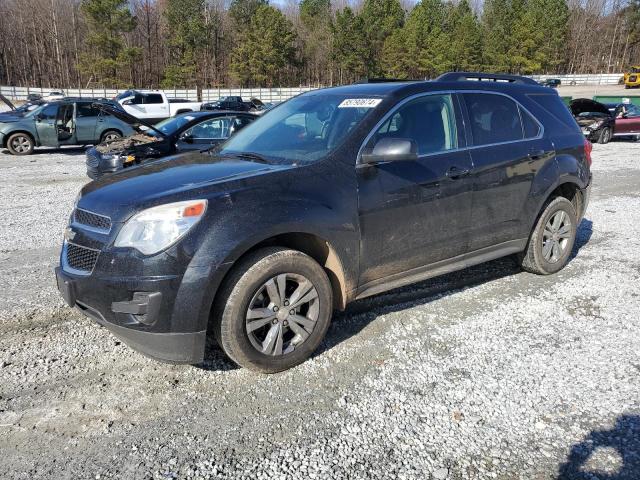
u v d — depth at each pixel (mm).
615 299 4312
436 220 3803
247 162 3525
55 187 9617
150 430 2672
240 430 2670
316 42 80375
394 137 3623
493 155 4125
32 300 4285
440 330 3762
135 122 8758
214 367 3268
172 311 2789
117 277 2781
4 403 2889
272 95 54062
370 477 2344
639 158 14430
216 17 75000
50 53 70812
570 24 89750
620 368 3225
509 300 4301
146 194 2971
